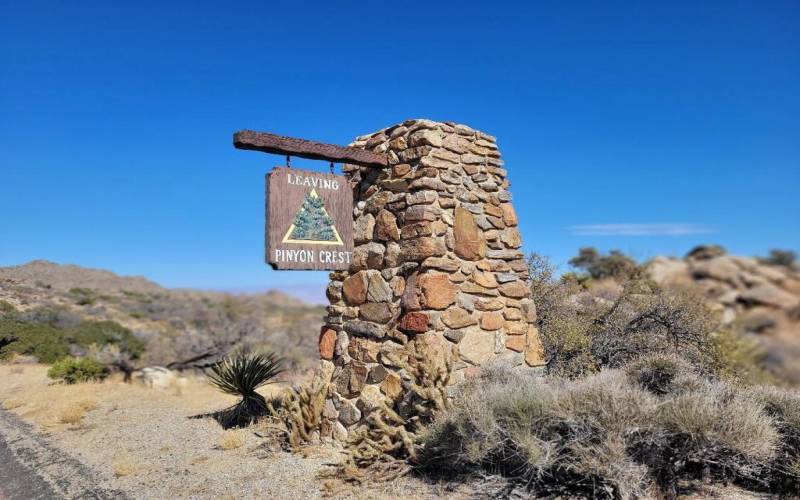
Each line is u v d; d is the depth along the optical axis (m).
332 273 7.68
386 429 5.74
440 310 6.39
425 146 6.75
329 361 7.41
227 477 5.92
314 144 6.46
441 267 6.47
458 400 5.57
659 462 4.58
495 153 7.66
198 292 59.19
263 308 53.50
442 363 6.22
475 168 7.30
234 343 18.48
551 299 10.55
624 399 4.60
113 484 5.98
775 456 4.62
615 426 4.40
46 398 11.46
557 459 4.54
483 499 4.67
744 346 8.42
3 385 14.14
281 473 5.88
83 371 14.21
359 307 7.14
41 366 18.30
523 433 4.60
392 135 7.25
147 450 7.31
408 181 6.84
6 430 8.91
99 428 8.68
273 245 6.12
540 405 4.80
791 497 4.52
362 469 5.67
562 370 9.11
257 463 6.34
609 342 10.03
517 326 7.27
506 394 5.11
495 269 7.19
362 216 7.36
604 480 4.29
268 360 9.63
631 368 6.80
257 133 6.01
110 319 31.31
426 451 5.46
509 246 7.50
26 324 21.83
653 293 10.51
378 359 6.67
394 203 6.94
